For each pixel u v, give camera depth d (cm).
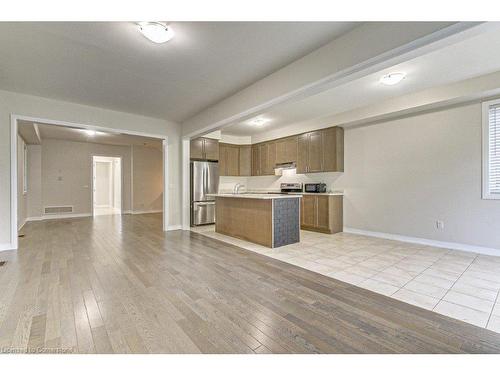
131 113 507
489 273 288
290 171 678
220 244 432
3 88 374
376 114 455
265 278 273
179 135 589
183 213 584
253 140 764
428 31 188
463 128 390
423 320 189
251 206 452
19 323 182
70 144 791
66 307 205
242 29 237
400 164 466
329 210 532
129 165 905
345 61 244
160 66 309
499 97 355
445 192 411
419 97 398
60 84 361
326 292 238
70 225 621
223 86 371
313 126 580
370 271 296
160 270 296
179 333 172
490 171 368
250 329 178
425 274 286
